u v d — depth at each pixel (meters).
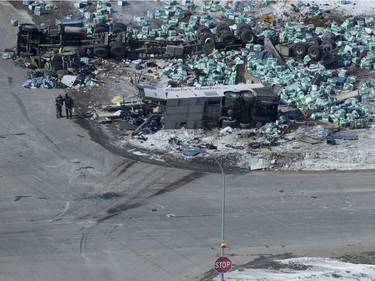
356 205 158.88
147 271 136.75
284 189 164.00
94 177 167.00
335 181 167.25
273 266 137.62
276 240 146.88
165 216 153.62
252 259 140.25
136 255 141.25
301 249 144.12
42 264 137.88
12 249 142.12
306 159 175.12
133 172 169.25
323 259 140.38
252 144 180.12
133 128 187.12
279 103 198.62
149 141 181.88
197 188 163.75
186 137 183.75
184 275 135.75
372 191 163.88
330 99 198.88
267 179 167.75
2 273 135.00
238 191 162.75
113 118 191.12
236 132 185.75
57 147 178.62
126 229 149.12
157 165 172.50
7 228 148.38
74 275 135.00
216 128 187.88
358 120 189.38
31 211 154.00
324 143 181.62
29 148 177.75
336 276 133.25
